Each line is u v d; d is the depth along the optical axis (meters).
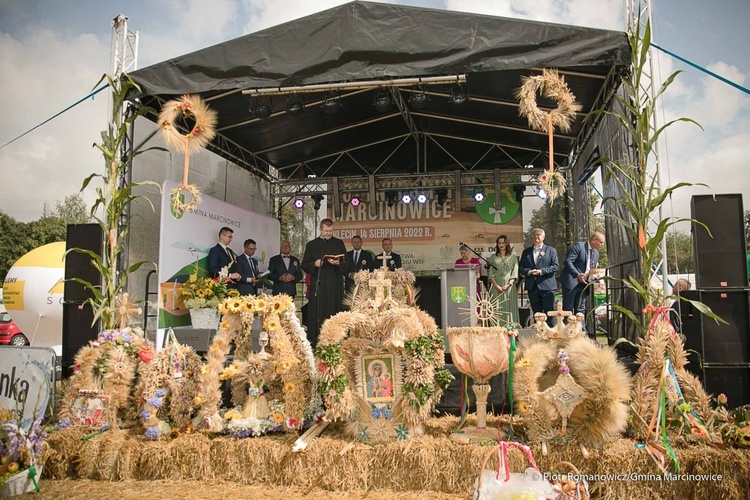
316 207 11.47
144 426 4.22
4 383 4.99
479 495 3.11
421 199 10.76
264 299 4.29
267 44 5.61
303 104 7.21
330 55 5.47
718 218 4.61
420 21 5.39
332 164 11.08
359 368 3.93
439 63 5.31
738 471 3.38
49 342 10.43
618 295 7.30
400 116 9.38
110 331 4.71
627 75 5.38
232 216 8.45
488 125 9.46
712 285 4.57
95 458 4.02
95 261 5.45
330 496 3.56
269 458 3.79
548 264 7.34
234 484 3.80
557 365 3.88
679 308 5.18
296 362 4.16
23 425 4.66
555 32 5.16
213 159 9.28
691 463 3.44
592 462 3.48
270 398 4.38
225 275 6.92
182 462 3.92
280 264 8.68
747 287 4.52
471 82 7.45
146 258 7.32
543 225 11.27
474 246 11.23
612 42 5.06
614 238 7.36
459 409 4.85
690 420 3.82
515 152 10.83
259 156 10.44
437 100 8.56
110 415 4.49
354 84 6.23
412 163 11.32
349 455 3.67
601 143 7.71
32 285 10.14
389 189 11.09
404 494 3.54
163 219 6.63
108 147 5.50
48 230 33.81
